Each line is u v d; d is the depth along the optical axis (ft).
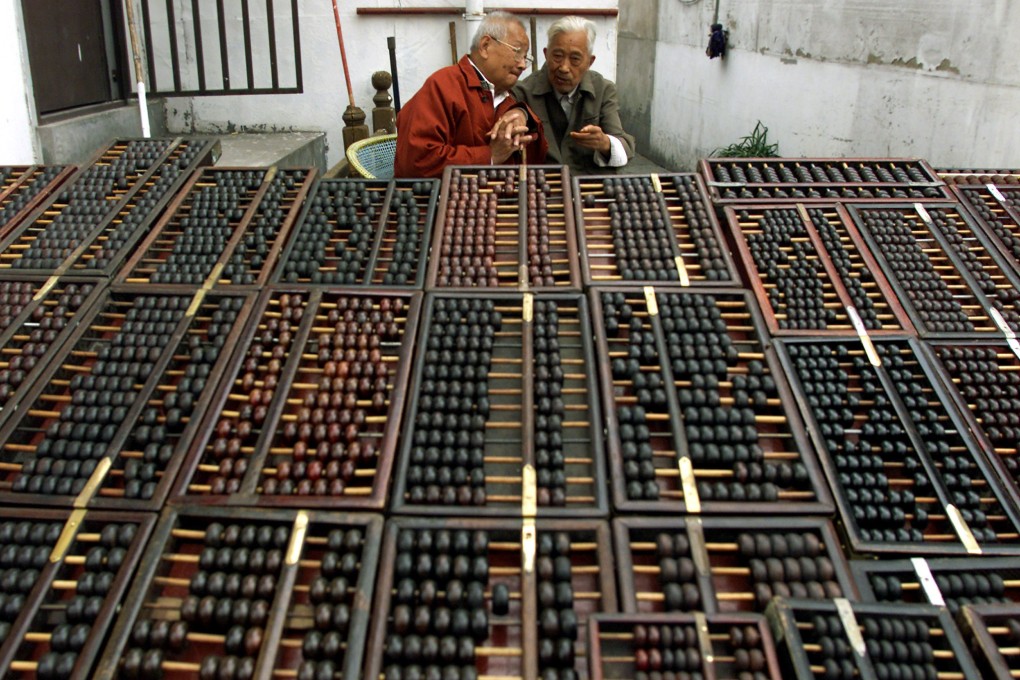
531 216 10.55
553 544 6.72
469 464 7.48
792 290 9.51
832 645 5.90
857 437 8.10
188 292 9.28
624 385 8.27
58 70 17.81
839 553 6.70
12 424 7.78
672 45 36.09
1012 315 9.40
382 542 6.65
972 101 15.94
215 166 12.14
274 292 9.31
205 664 5.92
